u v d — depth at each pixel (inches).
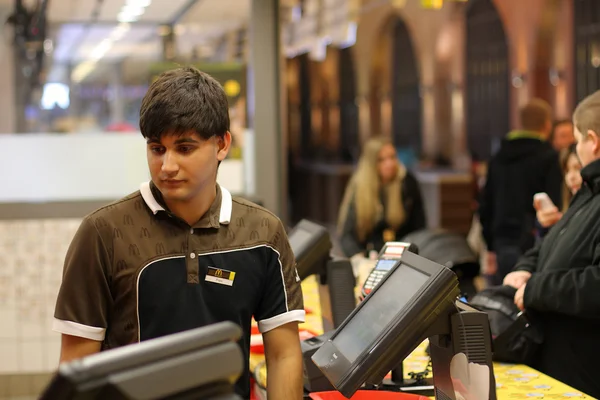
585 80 483.2
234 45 237.5
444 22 649.6
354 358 73.0
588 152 105.8
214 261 67.2
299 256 110.5
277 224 70.9
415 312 71.2
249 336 69.9
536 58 524.1
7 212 210.4
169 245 66.7
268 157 227.1
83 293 65.5
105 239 66.0
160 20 265.6
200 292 66.6
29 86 247.6
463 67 646.5
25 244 211.2
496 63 601.3
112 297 66.7
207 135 63.6
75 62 258.4
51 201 212.4
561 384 93.3
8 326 210.2
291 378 69.9
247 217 69.6
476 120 636.1
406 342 71.6
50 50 254.8
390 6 718.5
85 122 258.8
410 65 738.8
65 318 65.1
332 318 111.3
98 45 262.4
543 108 213.6
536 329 104.3
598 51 472.1
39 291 211.3
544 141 212.2
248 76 229.6
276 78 227.5
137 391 33.3
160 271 66.2
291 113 879.1
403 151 665.6
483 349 73.4
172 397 34.9
